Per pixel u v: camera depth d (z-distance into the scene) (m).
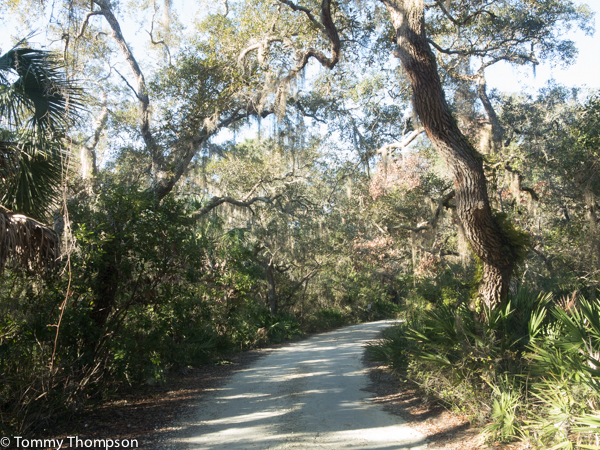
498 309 6.93
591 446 3.87
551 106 19.72
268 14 12.36
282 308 26.97
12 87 5.82
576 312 5.96
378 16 9.54
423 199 18.02
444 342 6.84
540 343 6.09
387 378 9.64
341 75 13.51
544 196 15.63
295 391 8.66
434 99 7.09
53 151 6.11
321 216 22.39
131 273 8.11
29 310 6.75
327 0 9.63
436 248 17.67
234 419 6.64
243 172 21.75
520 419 5.16
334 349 17.08
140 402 7.87
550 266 14.19
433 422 6.16
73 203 7.98
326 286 34.34
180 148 12.59
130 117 16.95
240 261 18.52
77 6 7.06
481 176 7.00
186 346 12.07
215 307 16.67
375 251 23.17
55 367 6.44
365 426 6.09
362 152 14.36
